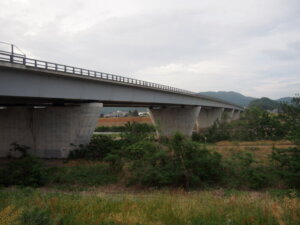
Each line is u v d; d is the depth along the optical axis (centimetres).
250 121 5491
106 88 3525
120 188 1966
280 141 4588
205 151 2125
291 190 1602
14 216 698
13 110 3453
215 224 732
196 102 6662
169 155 2073
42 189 1898
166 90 4991
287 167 2209
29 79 2436
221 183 2038
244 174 2062
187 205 941
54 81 2708
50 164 2816
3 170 2122
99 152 3073
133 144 2394
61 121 3275
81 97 3084
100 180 2152
